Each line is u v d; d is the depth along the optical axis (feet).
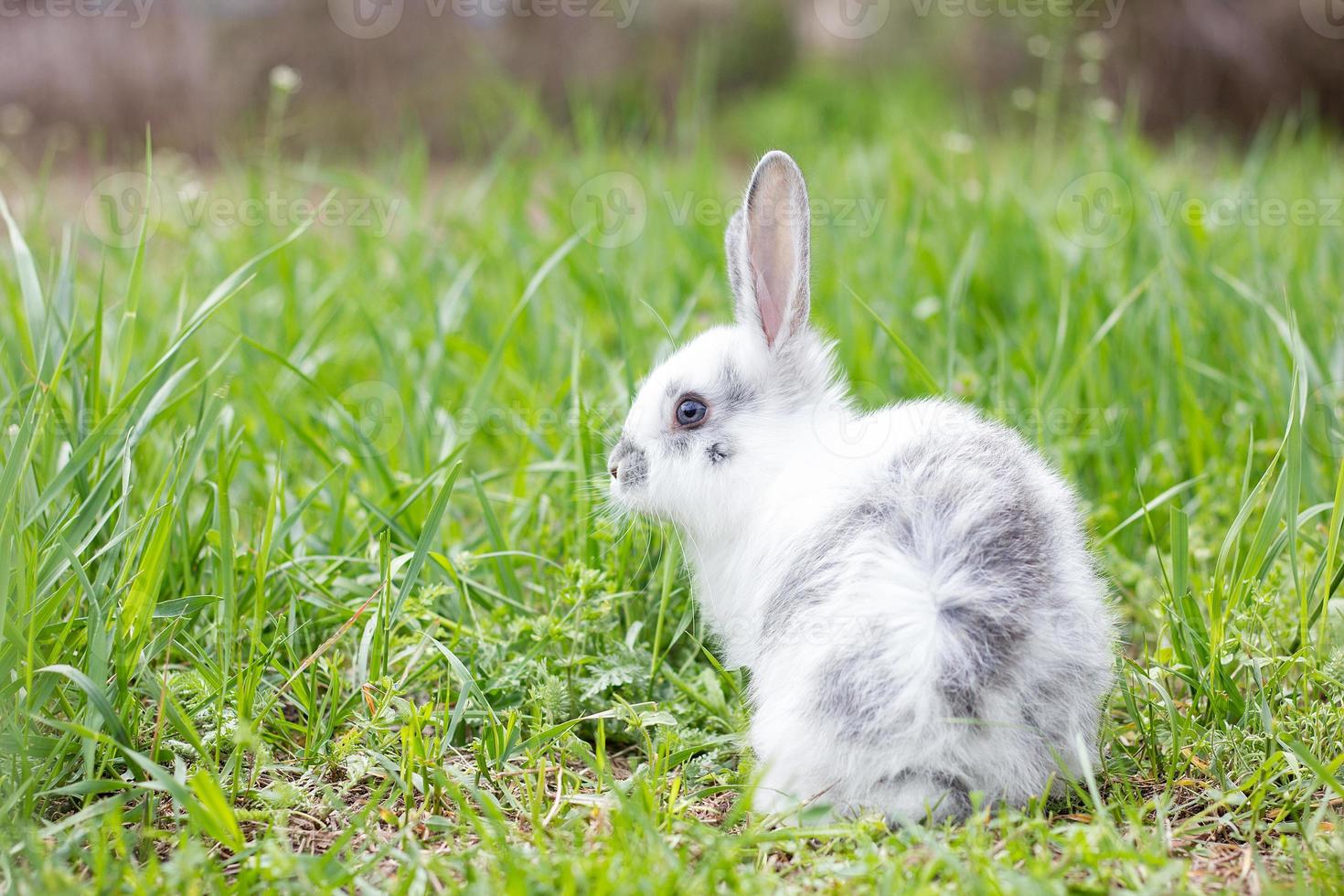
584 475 3.84
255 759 3.39
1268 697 3.48
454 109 9.71
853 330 4.41
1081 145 5.69
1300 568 3.73
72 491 3.63
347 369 4.73
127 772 3.35
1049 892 3.08
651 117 7.79
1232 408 4.19
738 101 10.56
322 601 3.66
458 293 4.50
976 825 3.22
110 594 3.43
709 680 3.64
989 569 3.30
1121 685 3.50
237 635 3.58
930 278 4.69
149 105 9.64
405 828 3.29
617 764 3.55
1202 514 3.92
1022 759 3.31
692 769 3.47
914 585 3.28
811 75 10.63
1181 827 3.30
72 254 4.26
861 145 6.86
